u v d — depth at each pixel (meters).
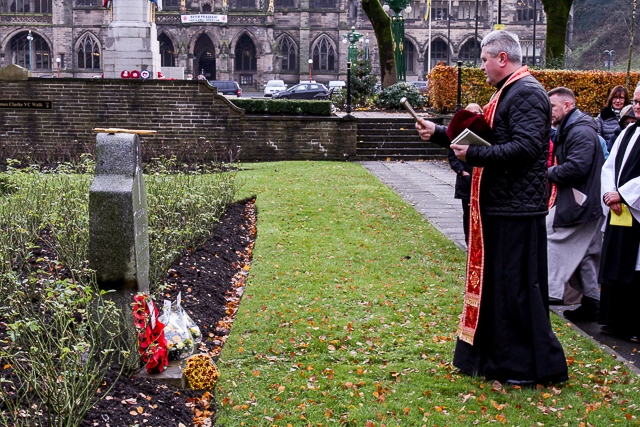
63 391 5.05
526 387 6.21
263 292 8.89
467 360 6.47
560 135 8.69
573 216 8.42
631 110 9.42
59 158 21.95
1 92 22.78
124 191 6.02
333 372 6.59
